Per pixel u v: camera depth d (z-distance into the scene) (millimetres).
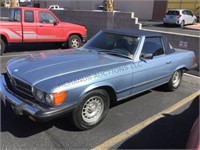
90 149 3518
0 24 8961
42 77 3645
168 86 5793
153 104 5121
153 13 33812
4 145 3498
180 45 8227
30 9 9492
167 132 4012
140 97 5461
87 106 3867
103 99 4055
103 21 12000
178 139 3807
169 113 4723
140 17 35375
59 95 3430
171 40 8484
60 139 3697
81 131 3928
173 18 24938
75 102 3635
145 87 4934
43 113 3344
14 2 18375
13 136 3713
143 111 4758
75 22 14039
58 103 3449
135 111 4738
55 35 10242
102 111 4109
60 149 3471
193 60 6297
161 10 33000
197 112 4781
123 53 4734
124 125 4188
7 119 4172
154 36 5164
